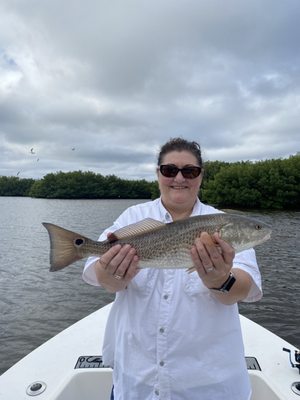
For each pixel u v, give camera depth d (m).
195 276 0.88
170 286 0.87
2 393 1.11
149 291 0.89
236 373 0.85
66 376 1.19
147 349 0.85
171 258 0.91
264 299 3.94
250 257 0.94
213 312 0.85
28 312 3.59
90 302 3.89
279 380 1.21
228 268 0.81
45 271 5.25
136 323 0.87
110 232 1.02
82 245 0.98
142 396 0.85
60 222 13.36
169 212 1.03
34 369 1.25
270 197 20.05
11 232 10.01
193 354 0.83
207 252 0.80
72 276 4.94
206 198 21.58
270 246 7.24
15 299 3.99
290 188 19.78
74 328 1.58
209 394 0.82
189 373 0.82
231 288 0.82
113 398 0.92
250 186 20.50
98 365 1.26
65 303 3.86
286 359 1.33
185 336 0.83
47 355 1.34
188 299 0.85
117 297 0.96
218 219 0.95
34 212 19.39
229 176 20.97
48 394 1.11
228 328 0.87
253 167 20.94
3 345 2.88
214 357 0.84
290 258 6.09
